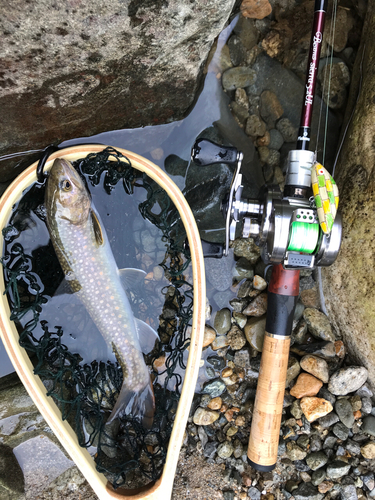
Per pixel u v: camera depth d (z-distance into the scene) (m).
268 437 0.33
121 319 0.33
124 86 0.30
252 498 0.35
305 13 0.38
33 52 0.26
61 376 0.33
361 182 0.34
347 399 0.37
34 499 0.34
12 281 0.32
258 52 0.38
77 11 0.24
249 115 0.38
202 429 0.37
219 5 0.27
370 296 0.34
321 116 0.39
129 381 0.34
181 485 0.35
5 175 0.33
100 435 0.33
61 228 0.32
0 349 0.35
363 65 0.36
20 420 0.34
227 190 0.36
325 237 0.28
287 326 0.32
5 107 0.29
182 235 0.37
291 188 0.30
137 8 0.25
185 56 0.30
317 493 0.35
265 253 0.30
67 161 0.31
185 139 0.36
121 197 0.35
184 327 0.37
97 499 0.34
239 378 0.38
